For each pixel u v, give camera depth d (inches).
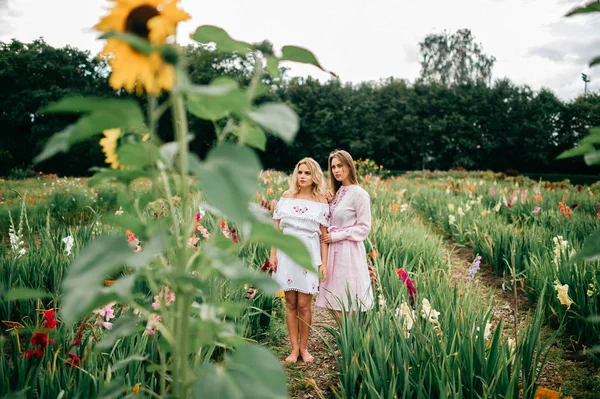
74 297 27.3
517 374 94.0
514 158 1984.5
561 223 279.9
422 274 175.3
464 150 1955.0
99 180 37.9
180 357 40.1
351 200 148.8
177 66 30.6
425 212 465.4
